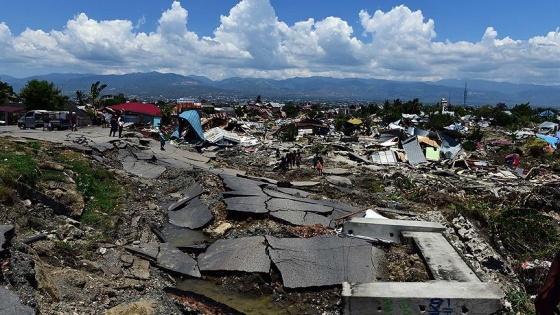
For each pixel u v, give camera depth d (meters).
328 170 25.92
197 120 34.22
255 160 28.73
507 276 10.40
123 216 13.03
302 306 8.80
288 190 17.98
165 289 8.96
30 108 44.75
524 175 29.48
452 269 9.29
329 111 103.00
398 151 34.62
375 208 15.73
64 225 10.88
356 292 7.88
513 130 62.53
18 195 10.88
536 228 13.31
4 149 15.31
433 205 17.97
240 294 9.23
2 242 7.15
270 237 11.00
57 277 7.76
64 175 13.99
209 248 11.25
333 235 11.57
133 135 30.25
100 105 68.06
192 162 24.19
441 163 32.69
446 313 7.71
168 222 13.72
